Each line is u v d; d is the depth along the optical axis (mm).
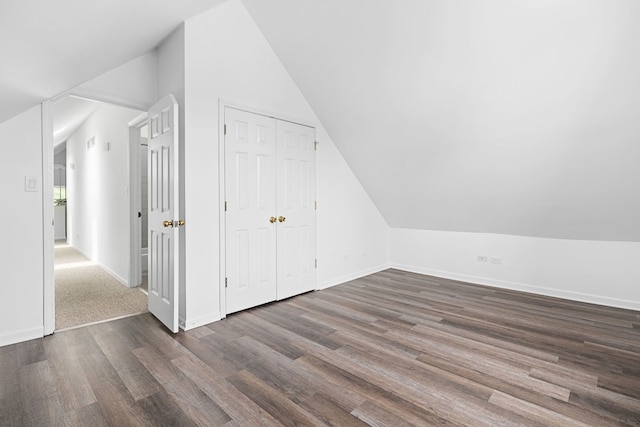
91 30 1759
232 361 2098
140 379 1882
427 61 2645
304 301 3389
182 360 2107
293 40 3082
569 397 1728
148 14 2117
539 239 3693
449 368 2027
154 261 2885
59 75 2074
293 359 2131
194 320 2656
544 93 2414
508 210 3590
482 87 2602
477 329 2654
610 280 3279
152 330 2596
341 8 2621
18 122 2361
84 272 4617
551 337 2500
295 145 3545
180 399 1697
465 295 3629
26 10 1243
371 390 1784
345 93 3330
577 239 3451
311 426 1497
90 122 5363
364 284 4117
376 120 3428
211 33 2758
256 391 1770
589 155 2645
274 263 3332
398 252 4992
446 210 4105
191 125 2623
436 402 1680
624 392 1773
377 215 4816
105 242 4707
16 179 2357
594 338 2480
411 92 2947
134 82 2867
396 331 2609
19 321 2367
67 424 1511
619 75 2102
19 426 1496
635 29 1886
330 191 4012
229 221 2912
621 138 2422
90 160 5398
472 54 2436
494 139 2938
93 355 2172
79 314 2941
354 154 4039
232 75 2922
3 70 1603
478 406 1647
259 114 3158
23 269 2385
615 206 2938
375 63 2889
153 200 2887
